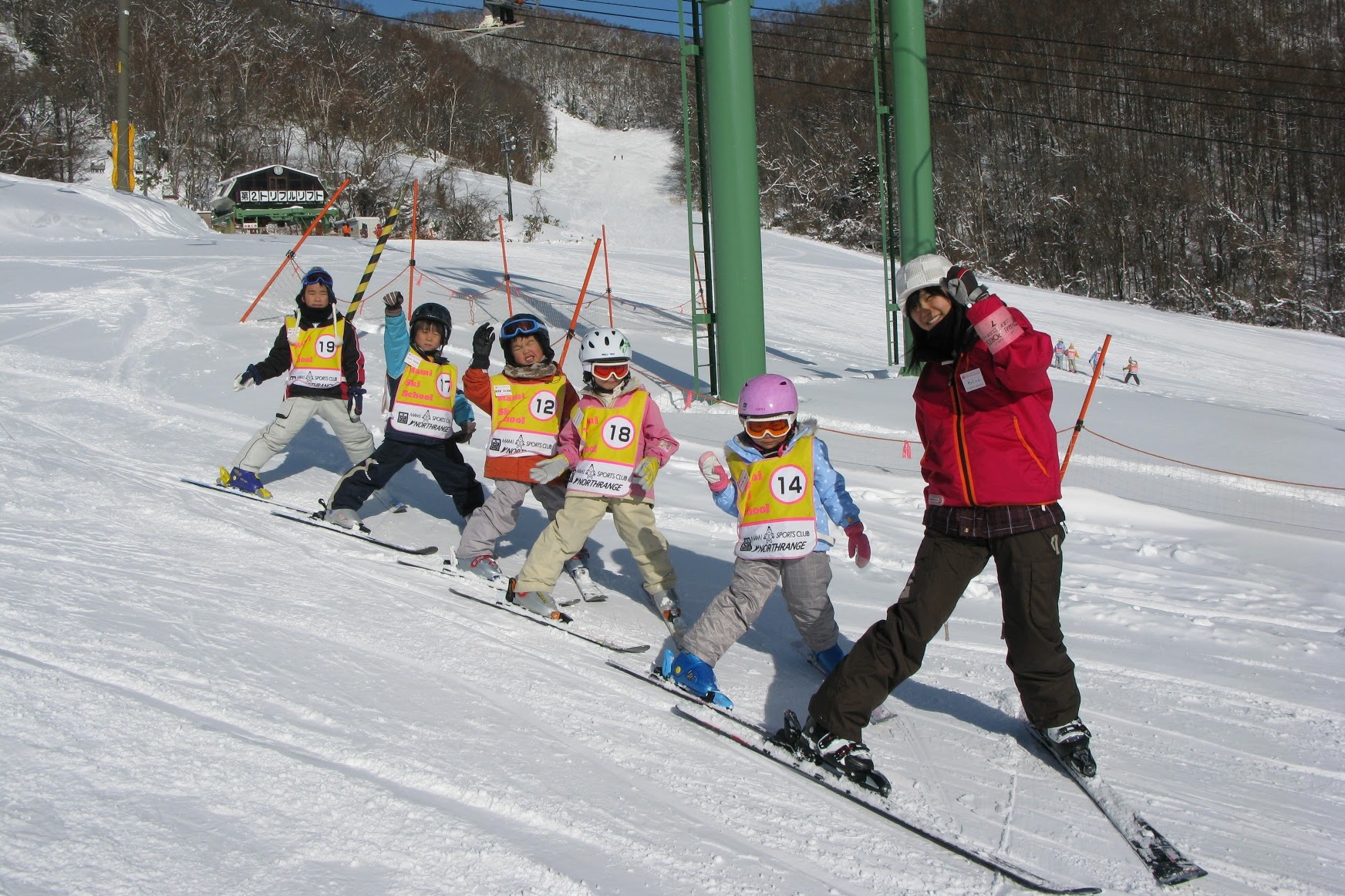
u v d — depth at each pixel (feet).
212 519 19.01
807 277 122.42
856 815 10.48
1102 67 249.14
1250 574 25.09
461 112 266.36
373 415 33.86
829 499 13.75
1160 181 222.28
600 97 377.09
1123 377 87.30
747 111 42.96
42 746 8.96
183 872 7.47
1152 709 14.53
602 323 64.75
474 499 20.75
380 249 23.77
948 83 263.08
